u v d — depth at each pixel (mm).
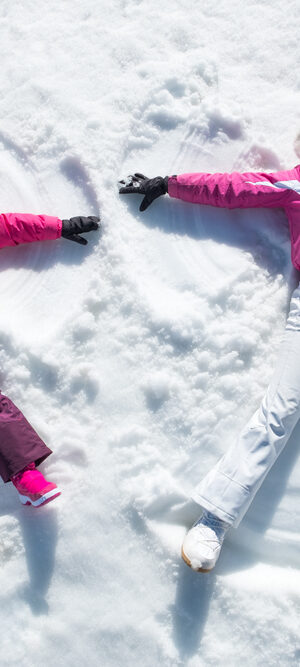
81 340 2158
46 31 2453
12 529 2047
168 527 2021
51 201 2322
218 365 2086
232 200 2123
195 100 2328
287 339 1981
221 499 1858
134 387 2105
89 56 2400
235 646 1904
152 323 2127
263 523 2020
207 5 2416
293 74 2340
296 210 2072
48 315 2219
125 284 2164
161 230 2242
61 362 2133
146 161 2307
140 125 2309
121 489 2016
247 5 2406
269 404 1922
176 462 2039
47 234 2170
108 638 1926
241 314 2123
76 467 2068
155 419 2080
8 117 2383
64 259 2256
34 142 2348
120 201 2252
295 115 2291
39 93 2377
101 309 2178
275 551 2006
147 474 2033
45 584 1994
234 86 2332
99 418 2100
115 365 2129
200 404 2072
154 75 2332
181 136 2303
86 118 2322
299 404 1922
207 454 2047
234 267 2174
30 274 2266
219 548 1913
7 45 2463
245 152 2281
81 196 2311
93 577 1980
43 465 2078
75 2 2475
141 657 1907
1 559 2033
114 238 2207
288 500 2029
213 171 2293
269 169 2289
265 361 2104
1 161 2367
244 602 1921
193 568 1877
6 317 2178
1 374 2141
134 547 1988
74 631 1938
